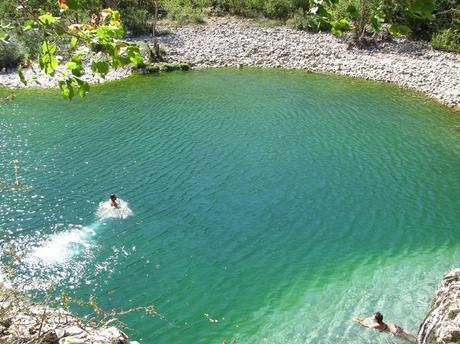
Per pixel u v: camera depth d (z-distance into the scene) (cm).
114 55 613
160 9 5381
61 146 2747
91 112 3266
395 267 1775
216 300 1609
